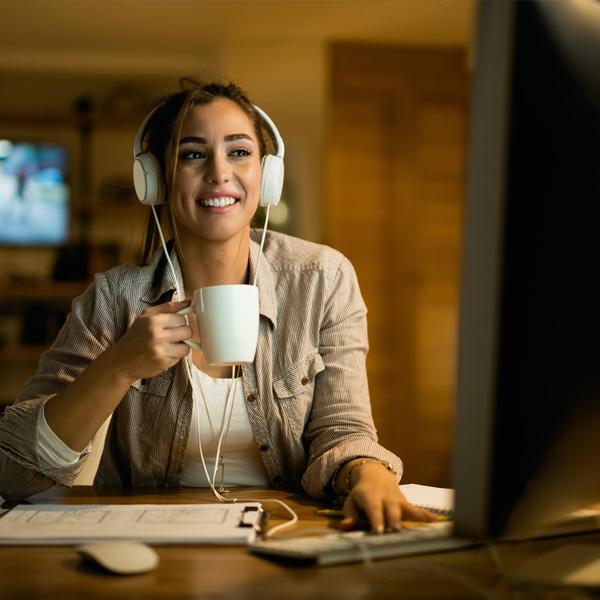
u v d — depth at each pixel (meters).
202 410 1.52
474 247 0.74
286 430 1.53
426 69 5.30
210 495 1.37
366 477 1.21
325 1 4.79
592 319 0.82
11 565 0.94
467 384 0.76
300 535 1.06
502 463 0.76
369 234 5.23
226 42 5.45
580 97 0.79
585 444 0.84
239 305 1.19
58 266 5.98
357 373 1.57
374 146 5.27
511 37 0.72
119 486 1.48
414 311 5.22
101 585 0.86
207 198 1.47
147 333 1.22
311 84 5.41
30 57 5.80
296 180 5.42
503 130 0.72
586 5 0.81
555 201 0.77
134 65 5.86
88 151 6.17
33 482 1.32
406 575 0.88
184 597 0.81
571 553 0.89
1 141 6.09
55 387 1.47
